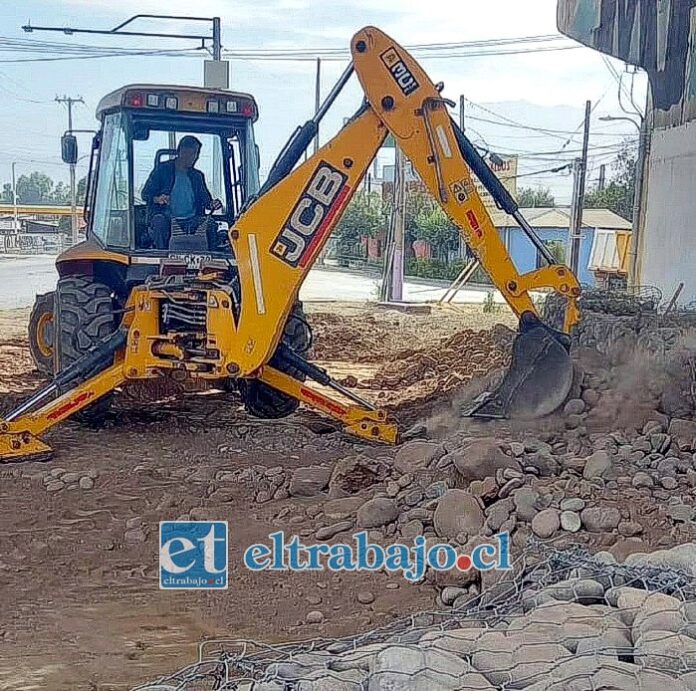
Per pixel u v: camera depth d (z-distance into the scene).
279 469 6.98
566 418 7.45
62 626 4.64
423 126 6.89
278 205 7.04
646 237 15.76
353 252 38.53
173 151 8.52
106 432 8.36
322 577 5.17
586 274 28.22
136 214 8.38
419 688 3.01
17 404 9.84
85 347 8.16
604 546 4.98
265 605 4.88
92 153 9.15
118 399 9.70
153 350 7.59
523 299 7.26
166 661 4.28
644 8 15.84
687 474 6.09
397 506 5.82
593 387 7.91
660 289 14.68
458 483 5.97
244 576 5.20
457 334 13.93
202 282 7.55
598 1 17.17
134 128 8.31
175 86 8.33
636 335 9.70
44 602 4.92
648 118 16.78
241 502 6.38
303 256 7.10
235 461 7.40
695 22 13.84
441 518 5.46
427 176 6.96
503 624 3.66
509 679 3.12
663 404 7.76
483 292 27.02
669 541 4.97
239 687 3.21
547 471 6.05
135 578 5.22
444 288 28.78
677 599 3.61
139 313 7.57
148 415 9.04
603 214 36.59
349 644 3.81
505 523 5.26
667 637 3.28
